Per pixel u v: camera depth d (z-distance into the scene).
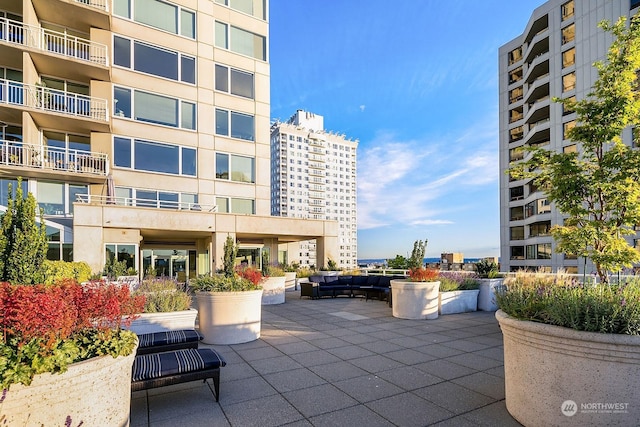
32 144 16.36
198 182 22.23
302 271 21.14
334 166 141.12
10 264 4.19
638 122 5.32
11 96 17.34
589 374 2.89
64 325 2.63
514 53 46.91
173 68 21.86
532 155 6.00
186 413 3.73
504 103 47.53
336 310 11.09
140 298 4.45
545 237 38.31
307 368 5.21
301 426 3.43
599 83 5.58
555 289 3.96
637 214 4.92
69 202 18.33
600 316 2.98
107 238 16.81
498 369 5.14
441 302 10.21
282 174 128.88
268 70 25.97
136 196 20.17
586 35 34.12
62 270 10.59
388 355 5.89
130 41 20.47
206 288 7.16
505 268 45.34
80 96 19.61
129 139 20.12
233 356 5.86
